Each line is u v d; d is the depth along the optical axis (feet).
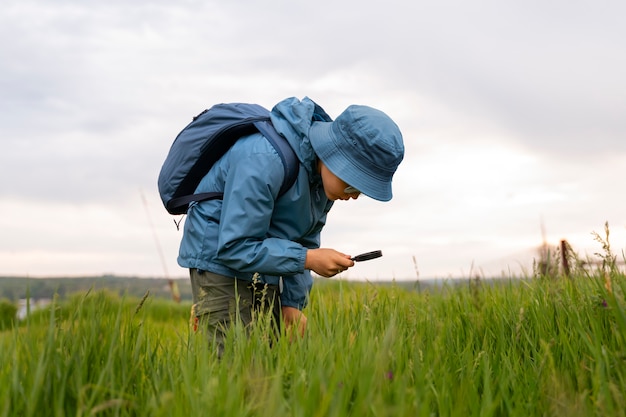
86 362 7.68
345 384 7.46
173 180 11.60
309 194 11.39
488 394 7.80
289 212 11.42
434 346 9.34
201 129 11.46
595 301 10.57
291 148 11.05
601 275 10.85
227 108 11.67
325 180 11.19
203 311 11.41
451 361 9.16
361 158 10.80
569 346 9.35
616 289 10.23
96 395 7.35
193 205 11.56
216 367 8.60
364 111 11.01
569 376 8.73
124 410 7.26
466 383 8.06
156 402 7.41
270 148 10.94
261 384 7.81
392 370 8.23
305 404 6.93
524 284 13.47
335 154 10.87
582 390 8.32
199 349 9.29
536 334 10.53
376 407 6.71
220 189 11.44
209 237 11.32
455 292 14.01
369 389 7.07
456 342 10.46
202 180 11.66
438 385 8.07
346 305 12.30
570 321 10.30
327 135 11.00
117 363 8.01
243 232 10.78
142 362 8.52
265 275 11.76
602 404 7.36
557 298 11.28
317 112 12.00
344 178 10.79
